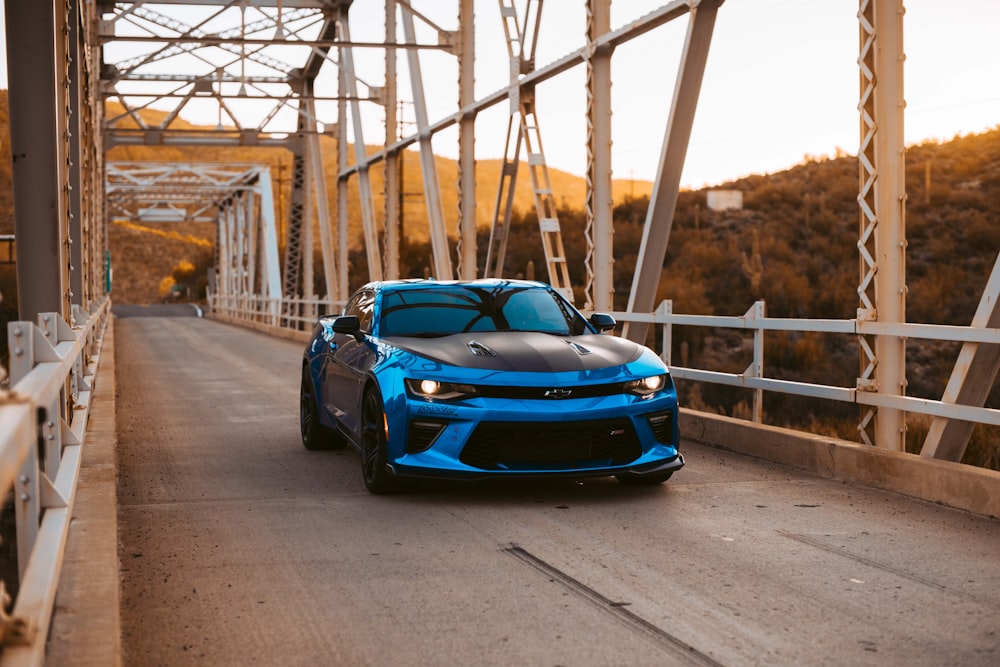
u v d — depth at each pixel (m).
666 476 6.54
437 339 6.74
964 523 5.54
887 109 7.31
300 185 40.53
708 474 7.16
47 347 3.76
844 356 22.23
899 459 6.43
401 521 5.61
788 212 41.19
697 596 4.13
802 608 3.97
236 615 3.91
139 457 8.07
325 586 4.31
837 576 4.44
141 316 67.50
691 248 34.78
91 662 2.97
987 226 29.92
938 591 4.22
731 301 29.05
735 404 18.30
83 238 11.25
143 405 12.16
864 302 7.41
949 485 6.01
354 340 7.38
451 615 3.89
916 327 6.41
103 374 14.57
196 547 5.03
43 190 6.51
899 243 7.30
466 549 4.95
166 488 6.68
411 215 147.38
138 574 4.53
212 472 7.33
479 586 4.30
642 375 6.36
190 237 162.75
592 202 13.30
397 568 4.60
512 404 5.97
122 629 3.75
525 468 6.01
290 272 41.75
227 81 26.28
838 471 6.97
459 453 5.99
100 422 8.88
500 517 5.70
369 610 3.96
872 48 7.39
